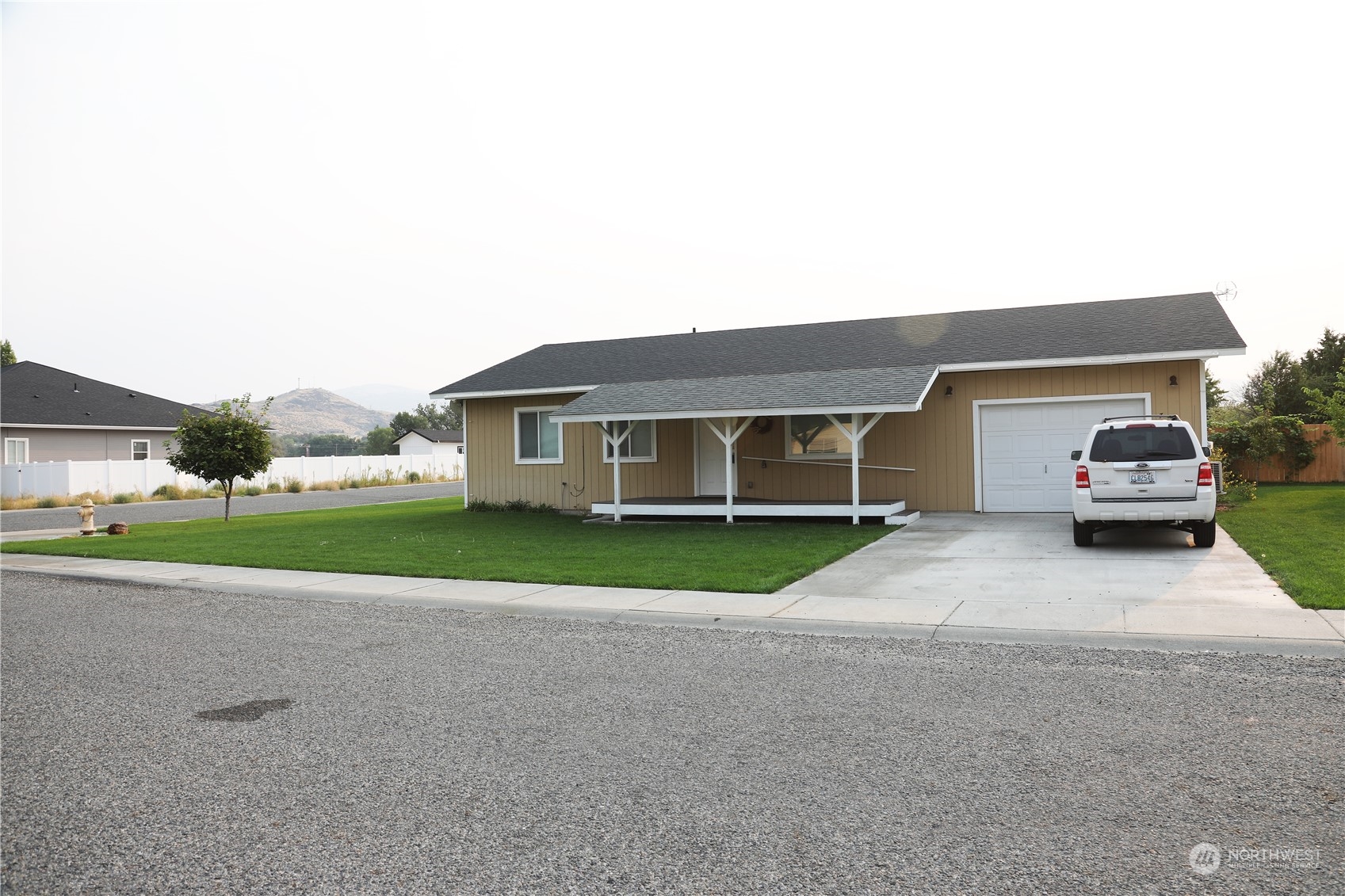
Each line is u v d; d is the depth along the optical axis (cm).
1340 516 1432
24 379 3816
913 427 1789
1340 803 392
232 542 1598
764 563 1137
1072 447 1680
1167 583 928
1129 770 437
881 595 927
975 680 615
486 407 2188
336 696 611
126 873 354
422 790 436
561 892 333
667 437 1997
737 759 470
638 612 871
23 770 471
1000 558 1151
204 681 657
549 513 2081
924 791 418
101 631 855
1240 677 598
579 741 505
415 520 1964
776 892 329
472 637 799
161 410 4047
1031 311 1983
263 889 340
